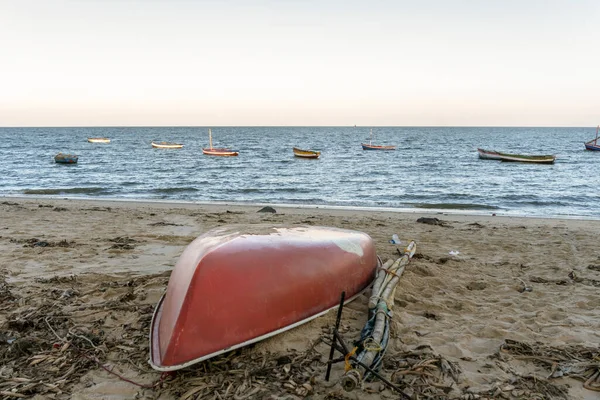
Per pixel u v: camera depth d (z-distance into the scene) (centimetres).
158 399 272
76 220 968
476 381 298
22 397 274
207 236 401
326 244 414
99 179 2353
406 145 6656
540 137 10694
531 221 1154
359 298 433
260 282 333
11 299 435
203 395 275
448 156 4316
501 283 530
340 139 8962
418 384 288
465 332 377
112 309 411
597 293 492
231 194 1847
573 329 390
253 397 272
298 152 3931
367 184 2211
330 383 288
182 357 285
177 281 341
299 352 327
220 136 10644
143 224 928
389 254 654
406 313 413
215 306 306
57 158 3189
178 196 1780
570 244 780
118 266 566
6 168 2867
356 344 309
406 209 1448
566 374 306
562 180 2386
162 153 4644
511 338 370
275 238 392
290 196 1798
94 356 324
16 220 945
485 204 1608
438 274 549
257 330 320
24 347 331
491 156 3762
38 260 587
